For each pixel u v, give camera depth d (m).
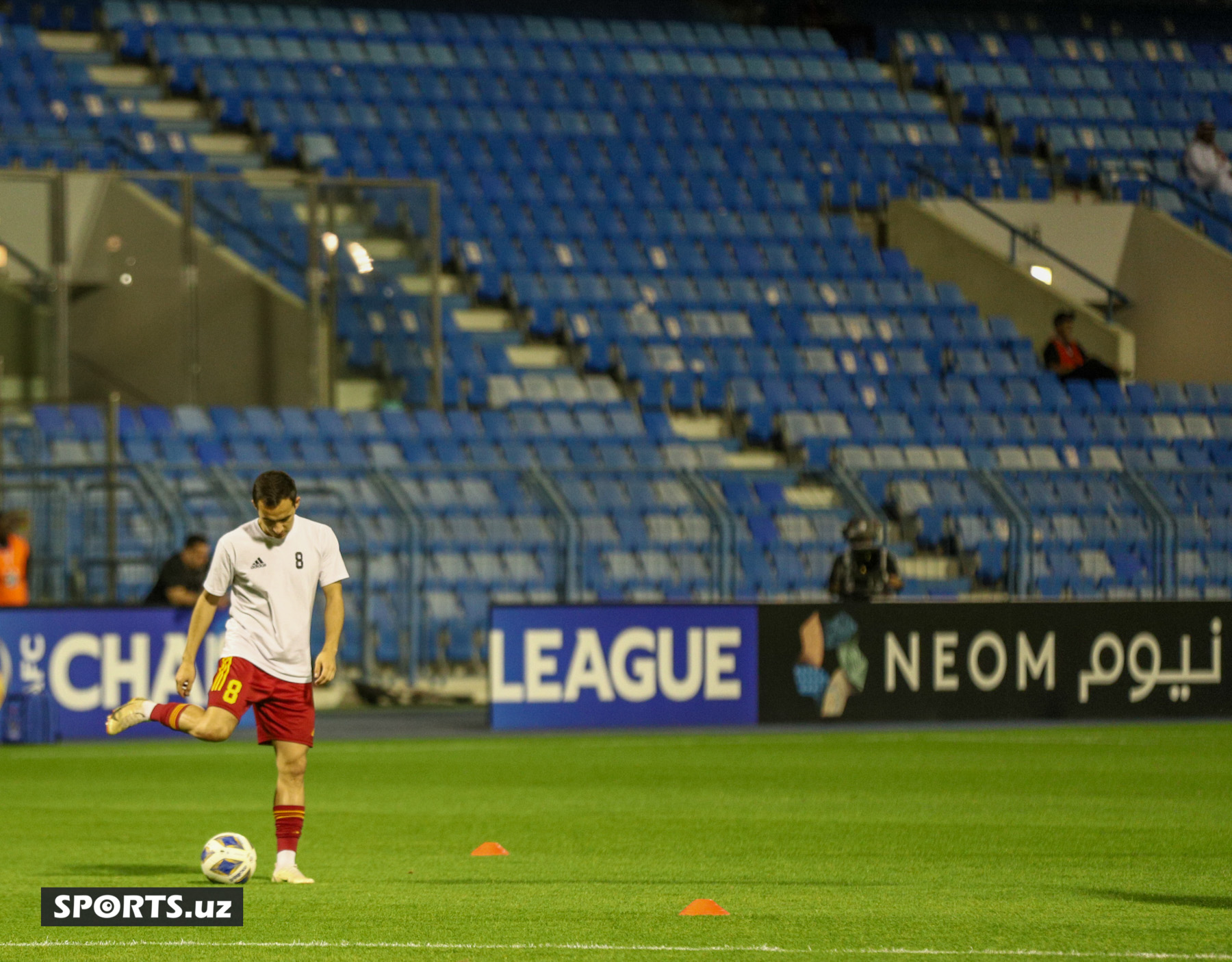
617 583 78.56
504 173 105.31
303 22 114.62
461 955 22.95
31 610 59.69
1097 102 127.44
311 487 70.12
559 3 129.25
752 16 133.62
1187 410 99.62
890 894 28.81
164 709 29.58
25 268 80.12
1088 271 108.44
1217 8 142.75
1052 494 85.75
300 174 99.25
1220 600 70.75
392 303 87.38
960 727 65.75
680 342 96.56
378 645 73.62
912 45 129.88
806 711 65.88
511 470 74.06
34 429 75.44
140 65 106.44
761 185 111.19
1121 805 42.38
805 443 90.25
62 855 33.88
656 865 32.62
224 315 83.75
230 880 29.53
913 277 106.50
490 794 45.16
